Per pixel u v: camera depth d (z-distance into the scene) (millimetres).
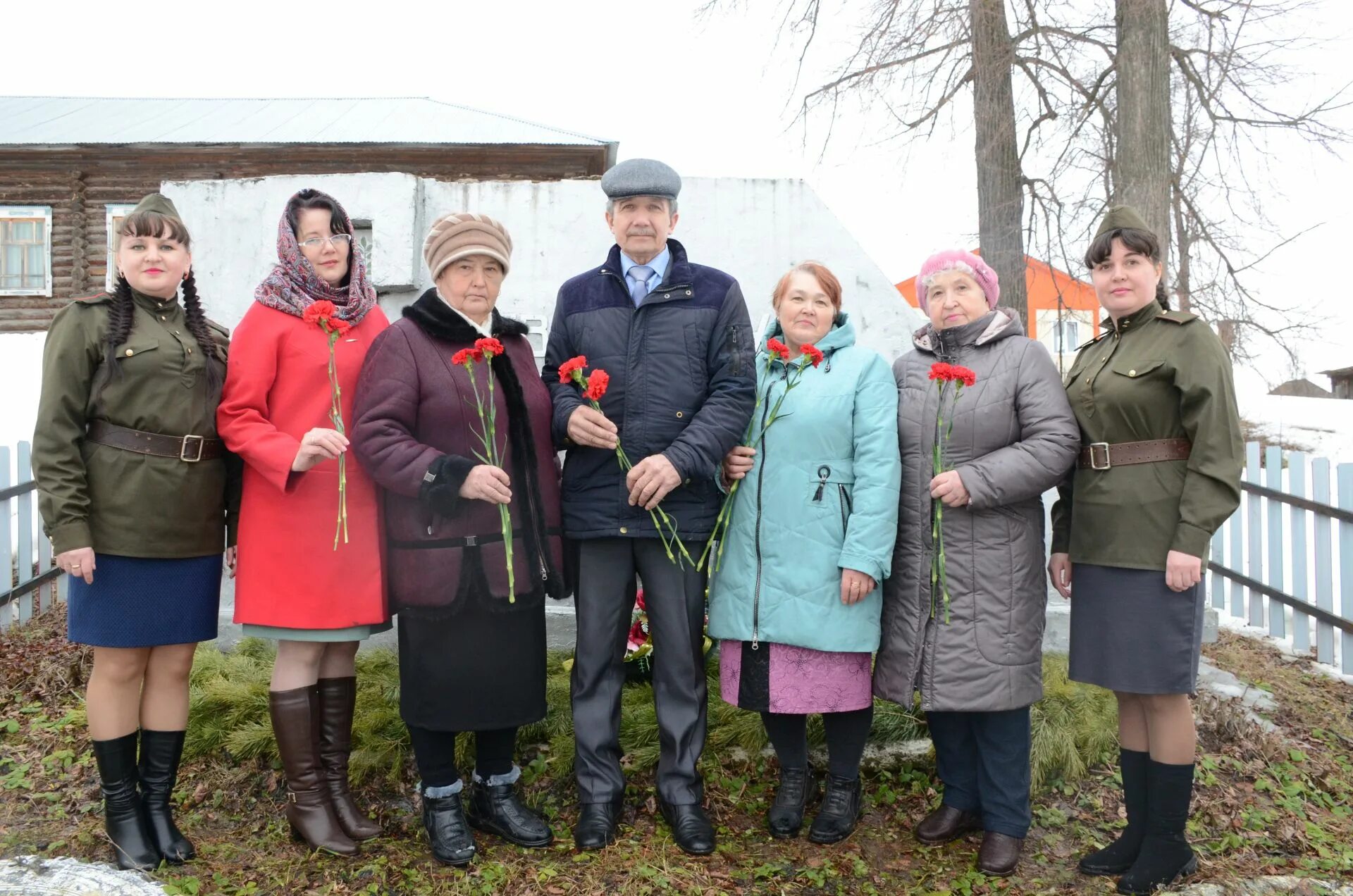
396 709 3021
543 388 2625
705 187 3934
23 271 13695
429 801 2426
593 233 3920
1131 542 2295
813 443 2482
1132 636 2277
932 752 2975
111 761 2299
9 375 10164
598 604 2541
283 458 2238
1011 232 8094
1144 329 2398
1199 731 3207
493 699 2346
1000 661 2361
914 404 2535
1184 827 2352
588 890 2281
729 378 2496
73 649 3863
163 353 2258
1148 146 7250
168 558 2270
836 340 2576
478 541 2336
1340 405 14852
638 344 2531
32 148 13172
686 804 2504
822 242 3949
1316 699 3715
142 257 2262
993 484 2324
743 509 2529
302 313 2395
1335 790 2934
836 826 2551
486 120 13805
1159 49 7230
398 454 2264
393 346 2379
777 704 2443
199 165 13289
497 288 2516
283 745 2406
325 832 2410
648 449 2479
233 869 2354
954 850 2562
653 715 3043
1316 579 4223
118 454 2219
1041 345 2492
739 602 2492
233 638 3641
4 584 4293
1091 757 2951
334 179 3789
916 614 2434
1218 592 4992
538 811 2670
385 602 2432
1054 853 2564
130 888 2180
